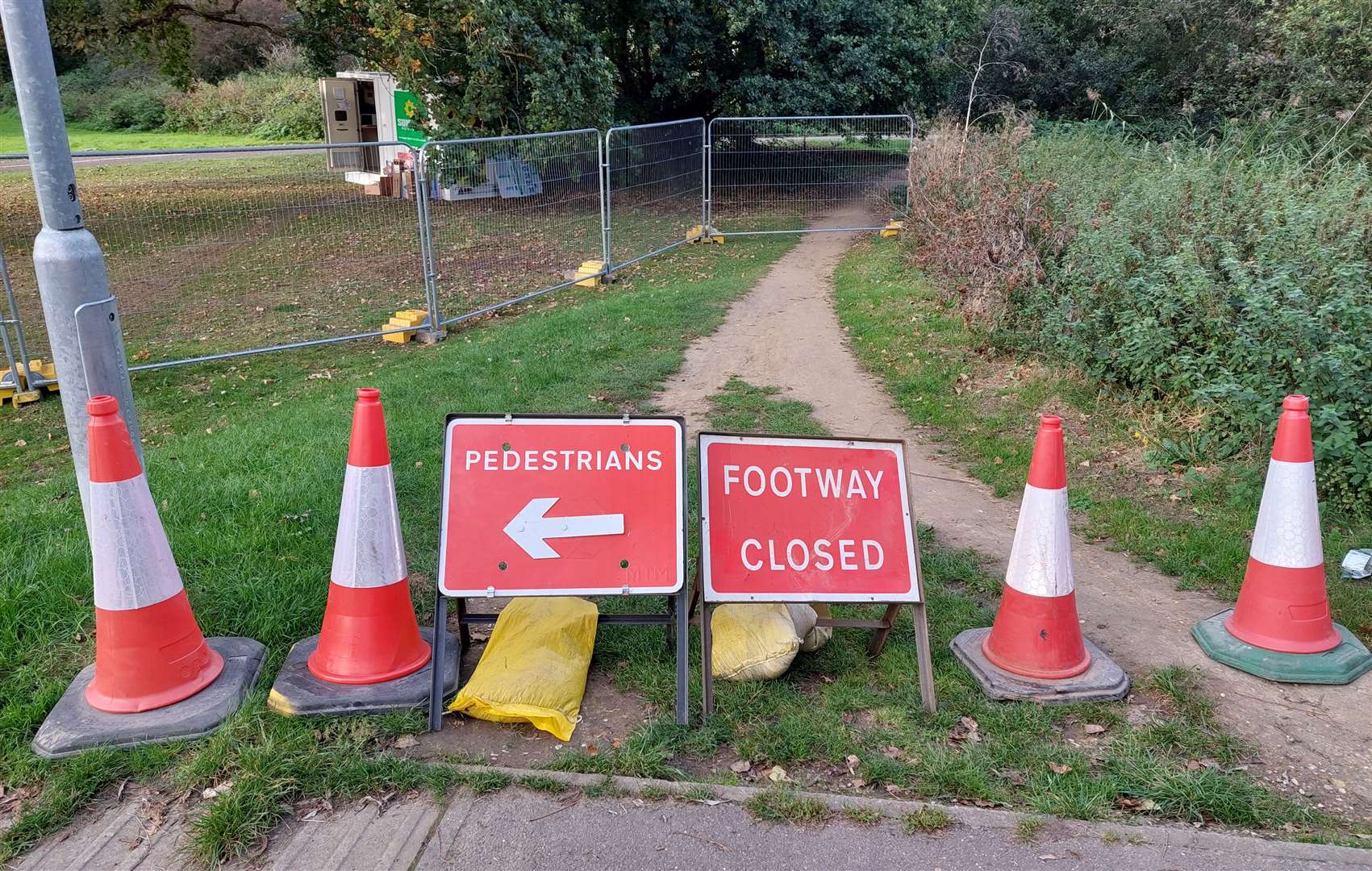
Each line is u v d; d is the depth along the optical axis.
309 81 40.91
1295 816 2.89
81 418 3.77
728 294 11.80
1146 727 3.33
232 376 9.06
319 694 3.30
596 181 15.11
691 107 23.09
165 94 42.72
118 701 3.21
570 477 3.46
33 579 4.07
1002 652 3.62
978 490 5.81
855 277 12.81
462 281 13.59
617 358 8.68
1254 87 17.84
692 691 3.49
